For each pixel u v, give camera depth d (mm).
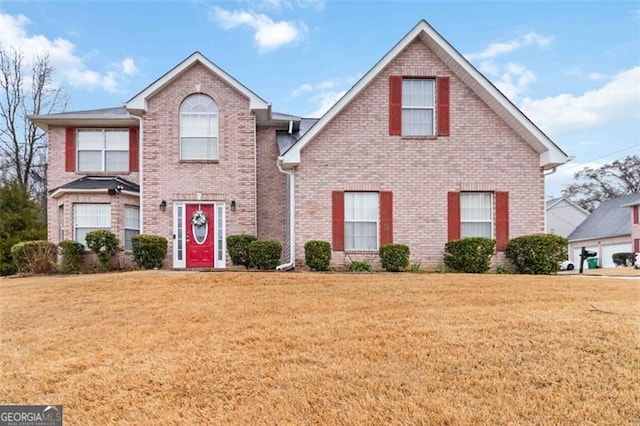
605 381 4379
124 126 16562
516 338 5582
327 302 8188
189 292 9383
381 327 6324
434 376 4570
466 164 13867
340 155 13781
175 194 15039
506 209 13766
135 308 8156
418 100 14203
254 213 15320
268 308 7785
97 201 14984
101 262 14000
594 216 39188
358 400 4125
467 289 9336
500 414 3812
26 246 13992
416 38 13969
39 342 6309
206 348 5703
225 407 4125
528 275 11984
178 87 15258
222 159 15281
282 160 13422
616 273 17141
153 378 4805
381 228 13617
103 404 4289
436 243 13672
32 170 28609
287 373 4766
